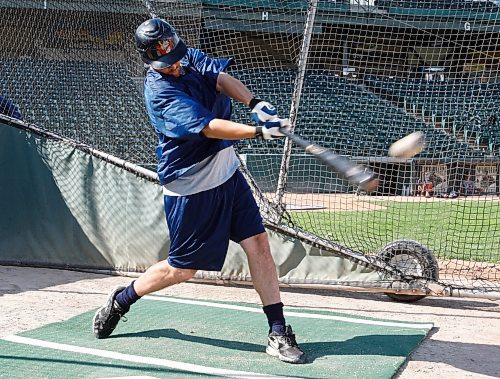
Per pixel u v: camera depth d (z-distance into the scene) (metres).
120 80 8.00
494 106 15.84
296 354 3.70
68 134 7.54
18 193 6.22
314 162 10.38
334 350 3.95
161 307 4.89
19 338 4.03
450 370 3.68
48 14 7.91
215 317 4.64
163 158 3.73
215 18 11.61
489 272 6.74
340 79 16.31
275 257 5.54
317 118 15.81
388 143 15.60
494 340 4.32
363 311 5.06
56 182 6.12
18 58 7.84
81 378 3.36
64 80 7.89
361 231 8.48
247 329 4.36
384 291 5.33
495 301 5.56
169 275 3.90
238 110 8.95
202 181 3.69
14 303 4.89
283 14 12.29
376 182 3.06
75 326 4.32
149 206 5.86
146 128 7.62
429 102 16.31
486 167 13.72
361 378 3.43
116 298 4.02
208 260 3.83
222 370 3.54
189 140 3.57
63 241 6.12
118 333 4.20
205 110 3.54
